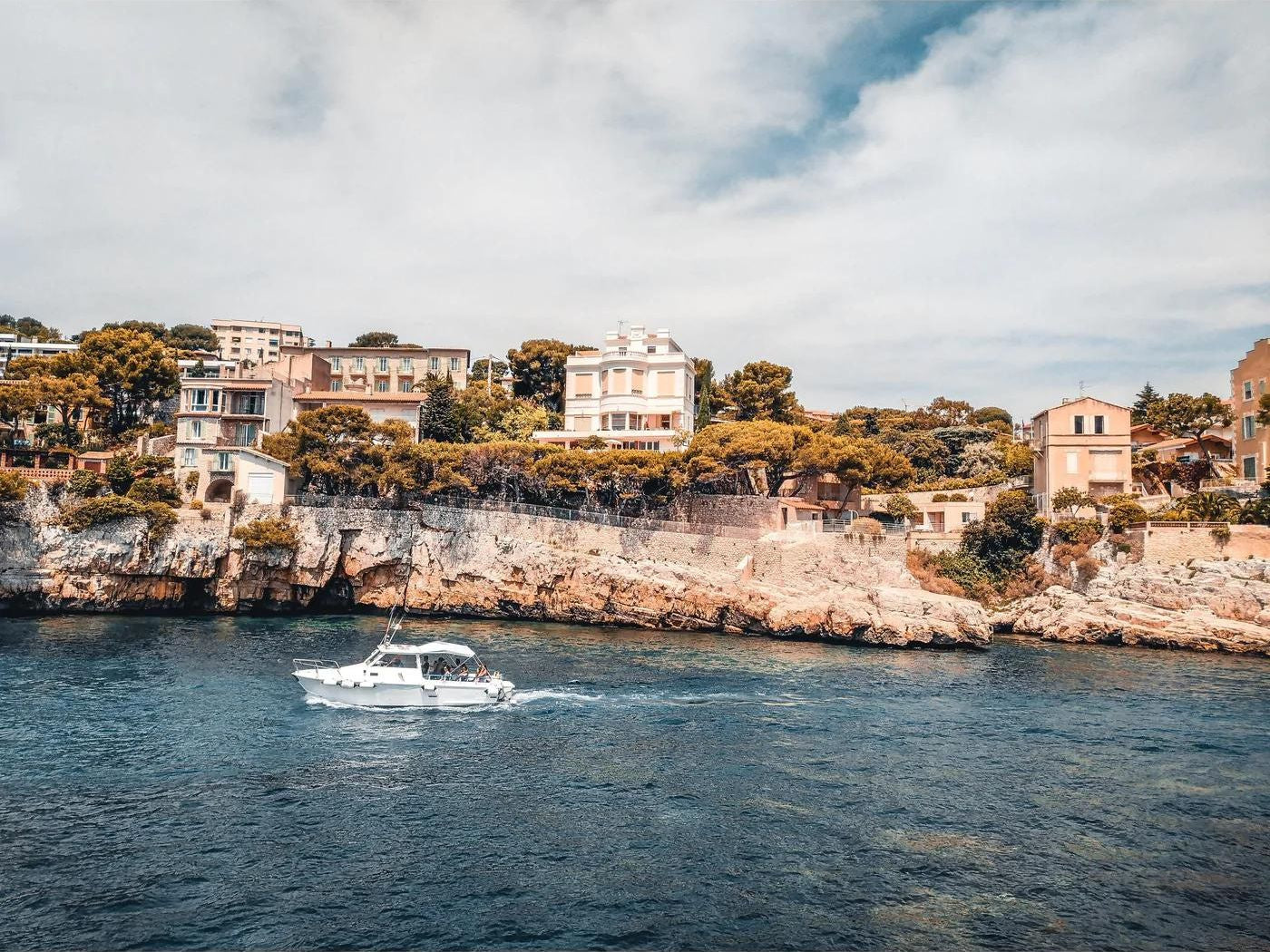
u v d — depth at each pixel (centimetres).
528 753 3816
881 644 6869
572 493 9044
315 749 3809
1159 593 7056
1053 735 4141
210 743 3847
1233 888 2573
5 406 9488
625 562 7962
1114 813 3139
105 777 3381
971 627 6794
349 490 9044
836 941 2269
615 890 2525
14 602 7612
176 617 7650
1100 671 5753
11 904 2372
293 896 2459
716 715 4484
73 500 8062
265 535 7875
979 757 3794
